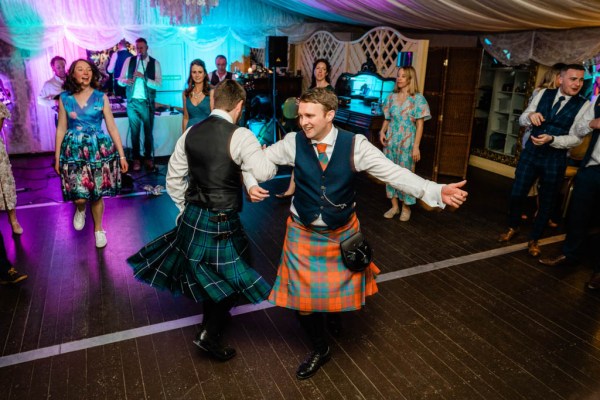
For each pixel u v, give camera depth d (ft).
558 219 15.29
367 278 8.13
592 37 15.34
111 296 10.52
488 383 8.07
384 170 7.06
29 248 12.79
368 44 21.88
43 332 9.15
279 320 9.78
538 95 12.78
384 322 9.83
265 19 26.99
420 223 15.53
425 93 20.56
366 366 8.43
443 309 10.37
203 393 7.67
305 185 7.18
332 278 7.41
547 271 12.27
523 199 13.44
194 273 7.58
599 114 11.06
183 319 9.73
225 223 7.55
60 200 16.74
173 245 8.02
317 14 23.82
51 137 23.40
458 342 9.20
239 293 8.25
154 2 22.44
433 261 12.72
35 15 21.61
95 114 12.10
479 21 15.52
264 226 14.85
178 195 8.13
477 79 19.98
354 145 7.02
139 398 7.52
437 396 7.74
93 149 12.09
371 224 15.33
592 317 10.20
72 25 22.59
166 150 23.11
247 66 28.60
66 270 11.64
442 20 16.43
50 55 22.80
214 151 7.27
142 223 14.83
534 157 12.66
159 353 8.63
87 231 14.07
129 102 20.26
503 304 10.63
